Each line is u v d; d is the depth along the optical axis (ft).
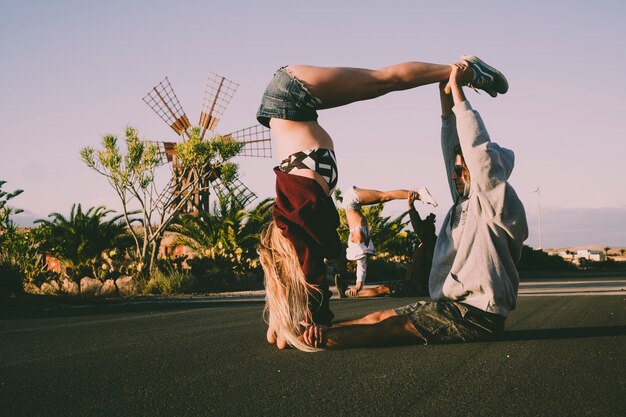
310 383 7.53
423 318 10.77
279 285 10.24
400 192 28.48
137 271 51.67
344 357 9.55
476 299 10.98
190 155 64.44
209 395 6.90
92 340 12.40
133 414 6.09
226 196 68.08
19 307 28.25
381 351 10.10
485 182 11.38
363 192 29.25
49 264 68.28
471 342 10.96
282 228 10.13
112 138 58.29
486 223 11.32
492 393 6.86
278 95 10.61
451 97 12.76
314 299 10.26
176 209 64.03
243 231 67.21
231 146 66.44
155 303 29.63
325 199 10.27
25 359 9.81
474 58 12.26
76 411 6.23
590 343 10.69
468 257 11.27
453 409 6.15
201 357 9.76
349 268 67.77
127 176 58.34
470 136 11.56
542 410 6.07
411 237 83.05
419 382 7.52
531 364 8.68
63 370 8.66
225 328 14.56
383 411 6.10
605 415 5.87
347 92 10.80
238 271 57.57
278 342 10.54
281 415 5.98
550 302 21.68
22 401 6.68
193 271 54.08
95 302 32.65
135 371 8.52
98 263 54.65
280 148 10.66
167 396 6.88
